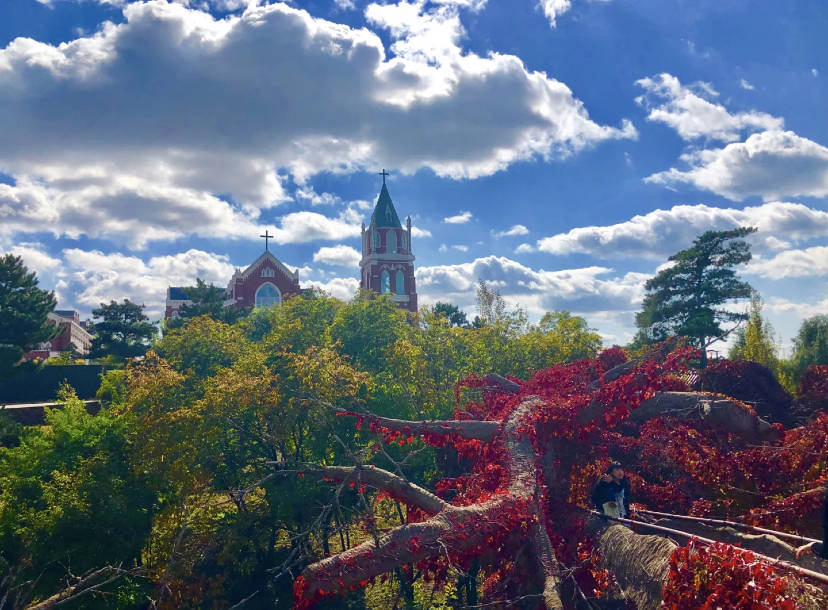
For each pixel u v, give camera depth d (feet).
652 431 55.06
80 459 77.61
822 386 87.61
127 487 76.79
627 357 78.38
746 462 48.96
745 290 193.88
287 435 82.48
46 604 49.60
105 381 104.32
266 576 89.71
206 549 77.15
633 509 46.70
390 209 314.14
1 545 70.85
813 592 22.86
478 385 70.33
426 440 52.47
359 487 41.29
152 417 79.61
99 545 70.85
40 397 155.74
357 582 31.14
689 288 200.03
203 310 215.72
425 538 32.81
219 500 84.53
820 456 47.62
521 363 112.57
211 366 111.45
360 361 115.24
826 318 195.93
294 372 86.84
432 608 62.44
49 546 69.56
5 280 126.21
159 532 76.07
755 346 166.30
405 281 308.81
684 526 41.01
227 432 85.51
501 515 36.01
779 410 76.07
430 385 100.32
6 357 117.91
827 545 30.66
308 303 138.82
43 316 127.75
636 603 32.27
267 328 217.36
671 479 55.47
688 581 24.89
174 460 76.69
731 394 75.92
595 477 50.70
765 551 33.35
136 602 72.54
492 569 40.24
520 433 47.16
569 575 34.73
